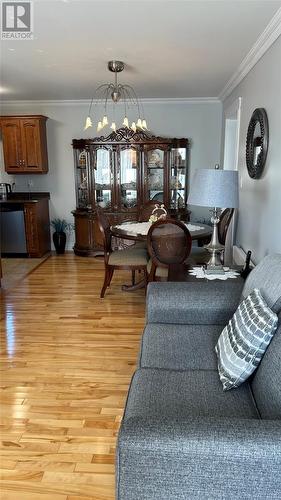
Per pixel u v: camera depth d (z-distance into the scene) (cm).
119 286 437
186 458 98
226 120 528
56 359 269
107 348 285
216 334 200
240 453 96
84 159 579
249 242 377
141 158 562
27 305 377
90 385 236
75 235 606
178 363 174
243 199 409
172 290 220
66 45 318
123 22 271
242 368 151
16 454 179
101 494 157
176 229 317
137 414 135
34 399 222
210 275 257
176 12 253
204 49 332
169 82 459
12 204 567
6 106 596
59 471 169
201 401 144
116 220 577
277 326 151
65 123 597
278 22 265
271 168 296
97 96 545
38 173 599
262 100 328
